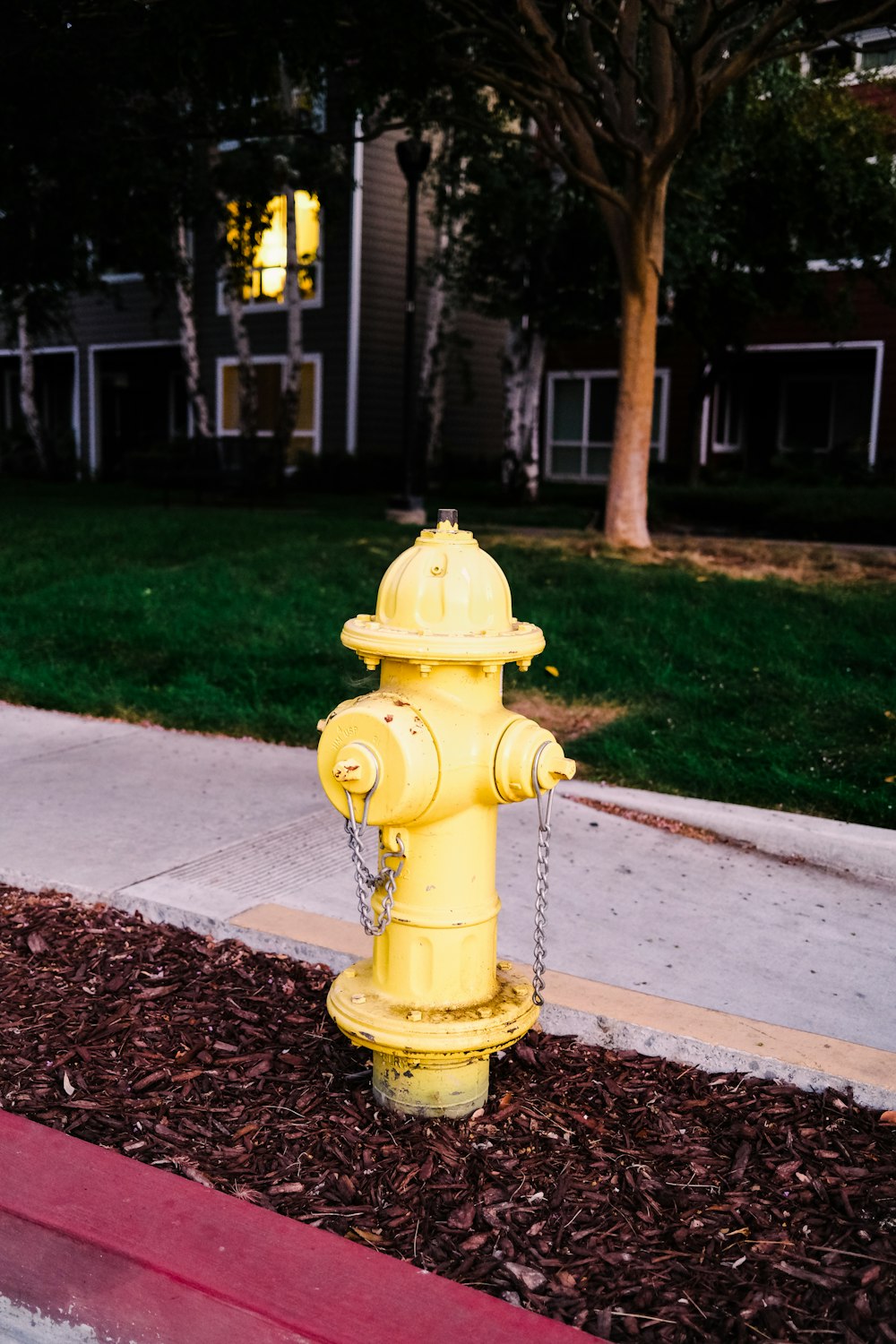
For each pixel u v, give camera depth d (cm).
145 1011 320
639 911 396
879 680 678
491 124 1415
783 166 1507
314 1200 241
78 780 535
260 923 365
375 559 1067
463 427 2556
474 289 1769
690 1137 266
